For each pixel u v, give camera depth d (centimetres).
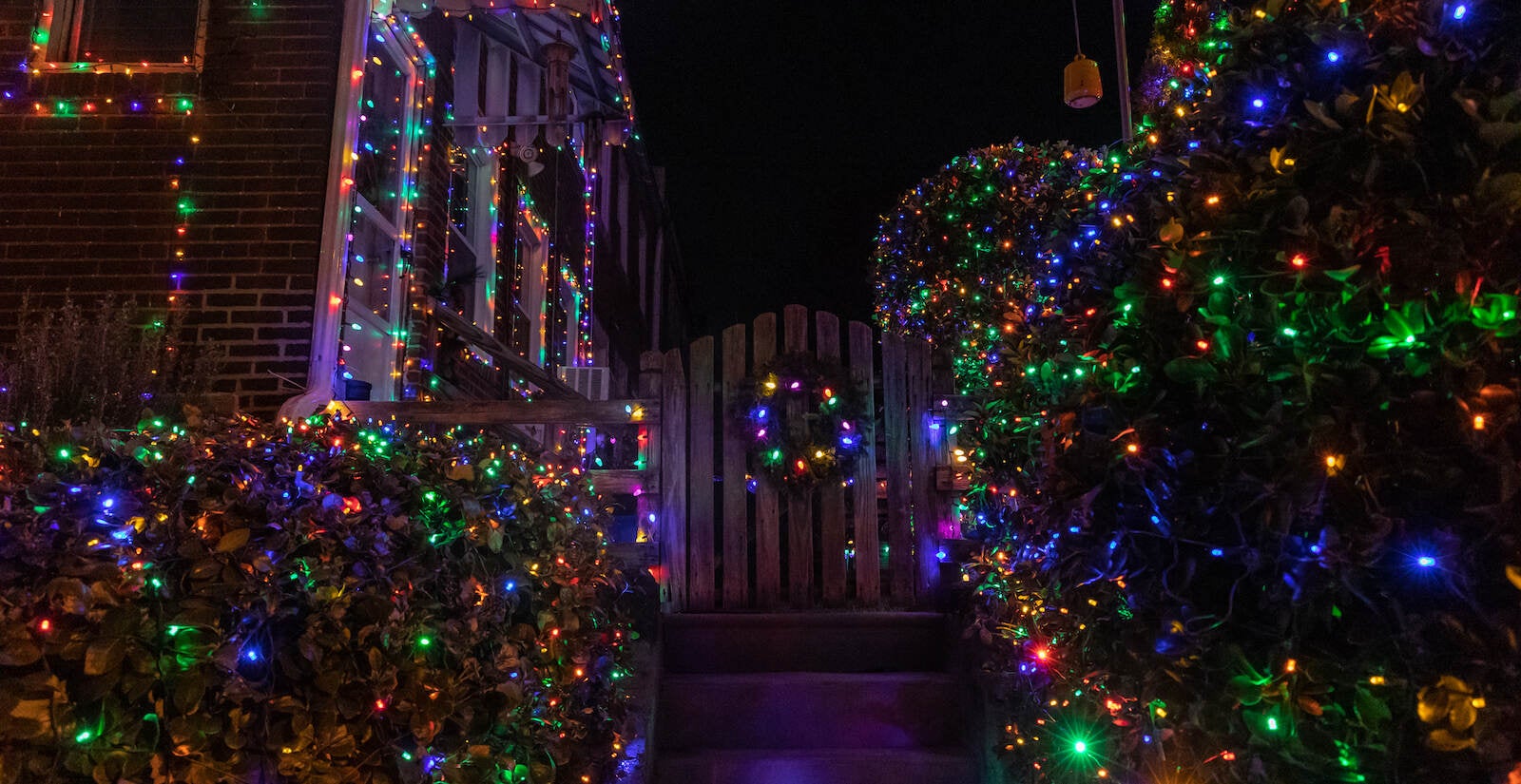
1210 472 202
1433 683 174
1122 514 218
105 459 227
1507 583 168
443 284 681
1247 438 192
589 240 1165
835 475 542
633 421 537
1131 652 222
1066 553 244
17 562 198
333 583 233
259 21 559
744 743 454
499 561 308
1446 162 182
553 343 973
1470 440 163
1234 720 203
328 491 250
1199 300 210
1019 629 359
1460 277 165
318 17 560
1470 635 167
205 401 470
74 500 211
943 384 559
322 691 233
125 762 205
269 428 270
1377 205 182
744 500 542
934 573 533
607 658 365
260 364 523
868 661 496
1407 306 169
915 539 539
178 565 217
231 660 213
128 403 434
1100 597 241
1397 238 172
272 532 230
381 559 251
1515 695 168
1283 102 207
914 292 955
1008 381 321
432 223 666
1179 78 260
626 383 1478
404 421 522
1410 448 172
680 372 545
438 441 311
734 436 546
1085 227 274
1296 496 180
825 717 457
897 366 559
